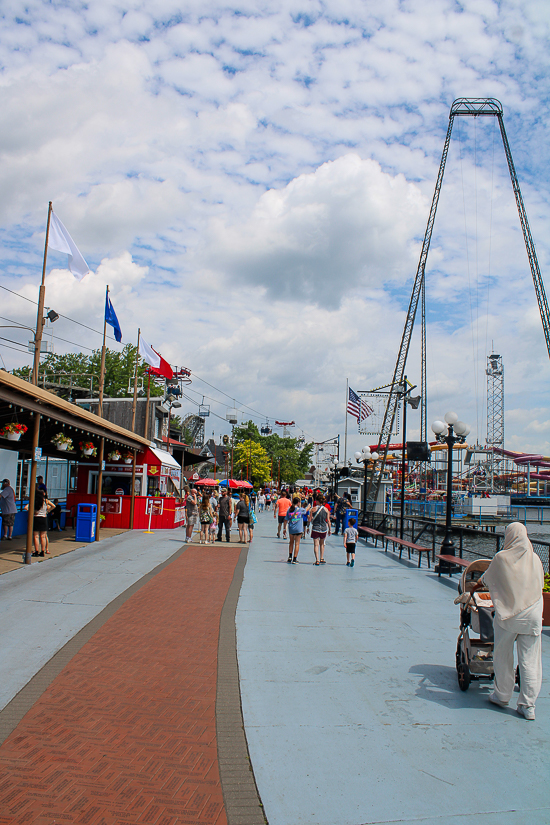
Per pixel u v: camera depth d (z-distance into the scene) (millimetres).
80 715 5367
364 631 8500
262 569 14016
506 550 5668
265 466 74688
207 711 5555
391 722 5391
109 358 62625
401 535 20047
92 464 22578
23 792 4074
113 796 4070
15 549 15094
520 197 75938
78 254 17125
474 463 88062
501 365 100688
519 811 3992
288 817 3885
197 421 78000
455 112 77875
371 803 4059
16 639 7559
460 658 6328
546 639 8117
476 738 5082
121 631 8086
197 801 4047
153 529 22250
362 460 29188
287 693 6047
